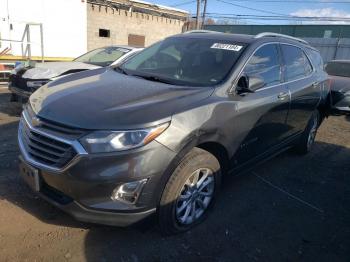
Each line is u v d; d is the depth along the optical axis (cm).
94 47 1792
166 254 305
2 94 905
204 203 350
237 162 383
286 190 455
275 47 452
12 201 357
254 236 346
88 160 268
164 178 291
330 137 733
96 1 1741
